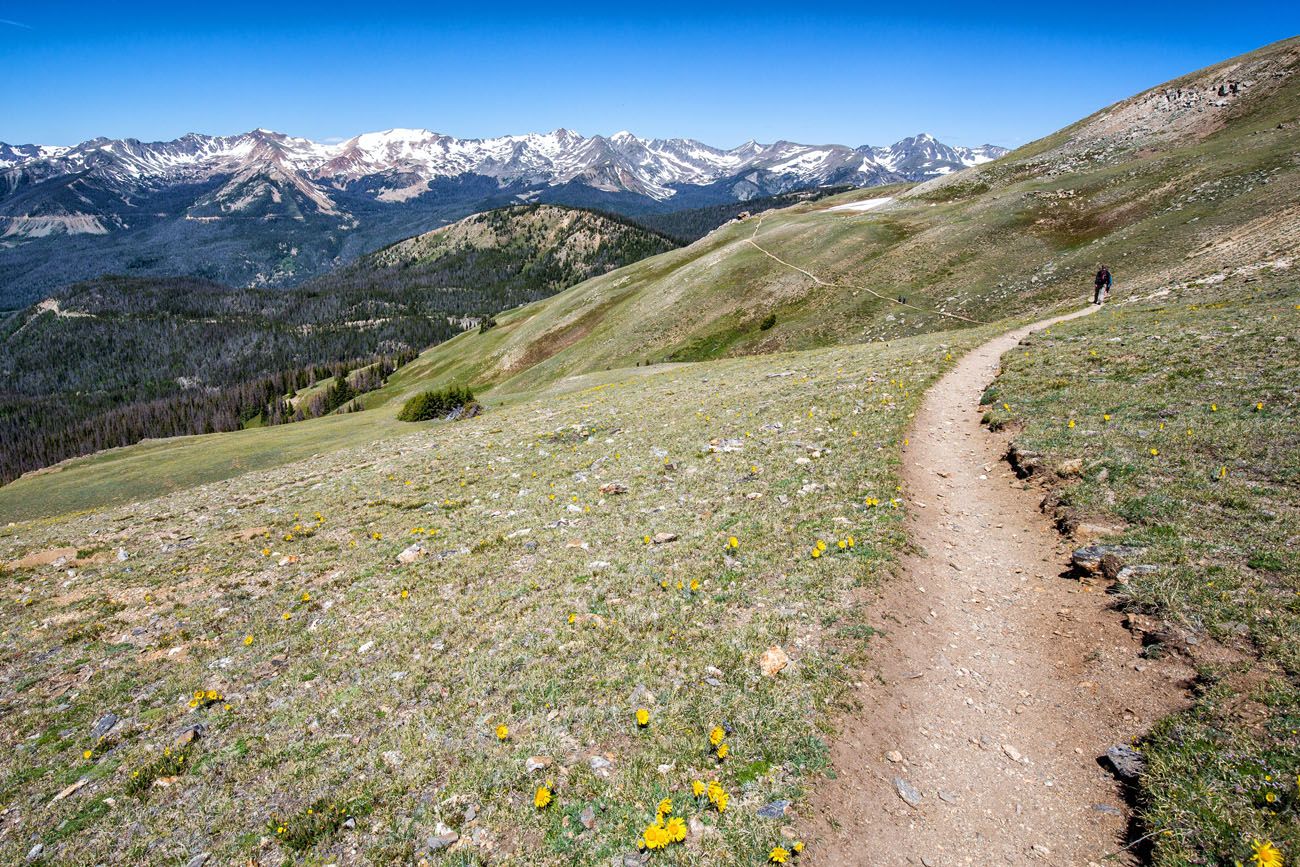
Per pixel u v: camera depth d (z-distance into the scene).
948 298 71.12
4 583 19.52
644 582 13.20
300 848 7.81
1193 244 51.97
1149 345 23.31
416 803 8.27
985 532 13.98
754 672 9.69
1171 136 92.62
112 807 9.03
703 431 25.61
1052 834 6.94
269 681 11.93
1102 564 11.28
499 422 41.28
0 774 10.05
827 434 21.62
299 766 9.30
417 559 16.88
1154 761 7.36
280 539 20.44
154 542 22.12
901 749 8.20
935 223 93.88
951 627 10.67
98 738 10.78
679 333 94.44
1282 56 90.50
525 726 9.37
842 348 48.06
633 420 31.05
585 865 7.00
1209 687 8.16
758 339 82.12
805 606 11.22
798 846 6.86
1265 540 10.61
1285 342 19.36
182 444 77.12
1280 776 6.68
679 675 9.92
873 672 9.48
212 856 7.89
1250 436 14.18
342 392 186.75
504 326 160.00
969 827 7.10
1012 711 8.74
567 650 11.13
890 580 11.85
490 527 18.55
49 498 53.62
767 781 7.78
